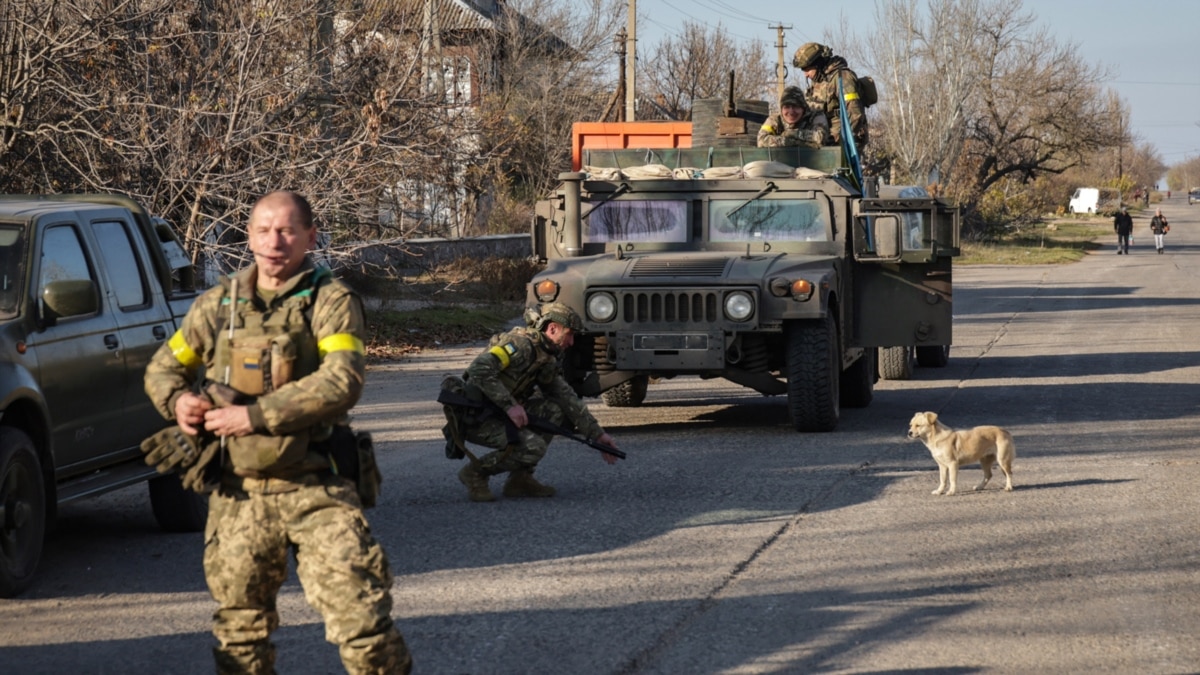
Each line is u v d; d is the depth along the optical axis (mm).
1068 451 12984
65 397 8766
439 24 24234
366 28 22109
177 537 10078
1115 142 91688
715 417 16141
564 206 15805
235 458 5129
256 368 5145
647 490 11359
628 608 7645
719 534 9578
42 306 8695
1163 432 14039
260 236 5270
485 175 24703
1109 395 17375
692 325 13977
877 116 80812
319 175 20844
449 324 28266
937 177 78500
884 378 19688
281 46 21219
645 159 16531
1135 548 8945
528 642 7008
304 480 5191
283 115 21078
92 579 8680
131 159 19703
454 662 6684
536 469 12531
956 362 22281
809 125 17422
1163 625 7164
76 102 19375
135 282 10047
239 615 5344
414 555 9094
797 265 14438
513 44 52219
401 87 20625
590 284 14148
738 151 16344
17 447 8008
